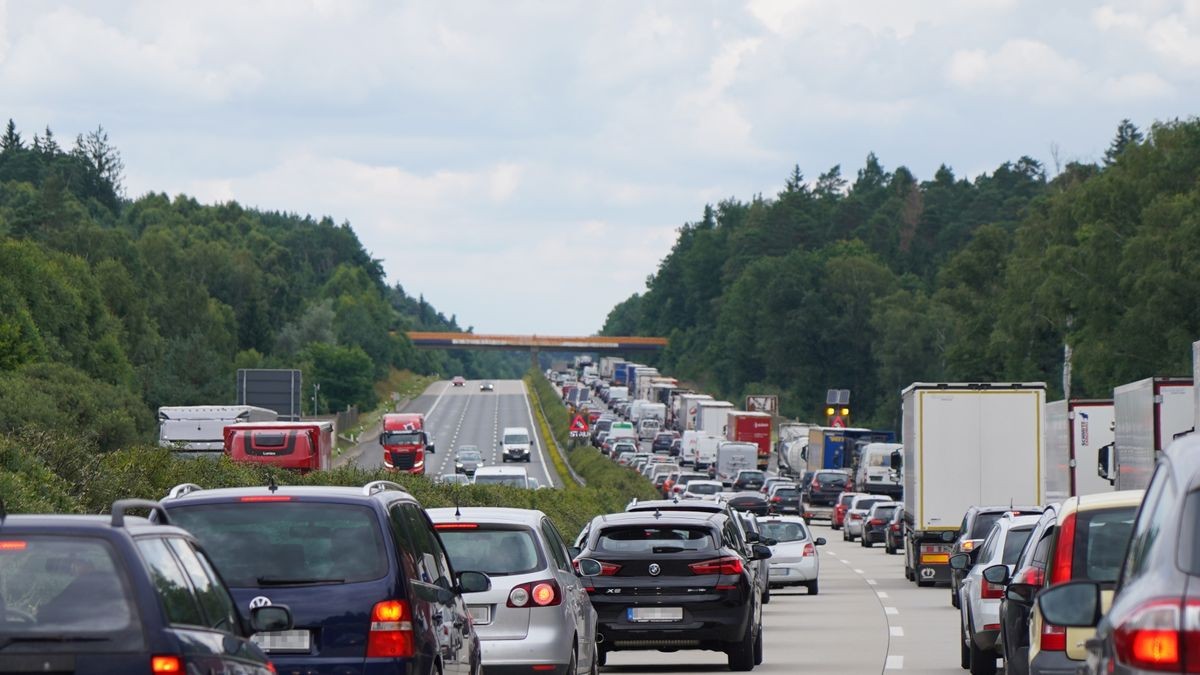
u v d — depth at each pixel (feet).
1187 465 54.95
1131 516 113.60
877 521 583.99
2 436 180.86
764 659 204.33
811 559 338.13
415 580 105.19
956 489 362.53
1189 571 50.75
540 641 138.72
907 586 371.15
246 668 77.36
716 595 184.24
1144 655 49.03
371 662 99.71
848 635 239.91
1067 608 65.31
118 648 68.08
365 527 102.63
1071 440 388.78
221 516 102.68
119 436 565.12
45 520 70.79
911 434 373.61
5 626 68.39
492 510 147.13
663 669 197.36
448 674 110.11
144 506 76.89
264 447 492.54
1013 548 175.63
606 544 187.83
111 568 69.41
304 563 101.40
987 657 173.78
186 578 75.15
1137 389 299.17
